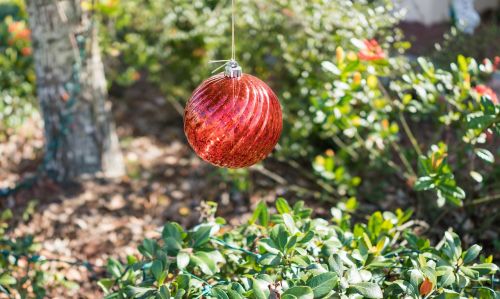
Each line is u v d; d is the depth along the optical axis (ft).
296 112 6.09
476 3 9.43
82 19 5.50
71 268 4.76
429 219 4.99
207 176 6.13
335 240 3.46
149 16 6.88
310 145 6.28
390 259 3.48
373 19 4.69
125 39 7.30
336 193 5.49
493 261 4.56
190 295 3.30
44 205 5.55
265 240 3.39
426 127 6.29
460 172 4.88
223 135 3.03
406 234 3.74
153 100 7.87
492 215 4.75
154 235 5.19
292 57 5.60
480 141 4.03
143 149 6.76
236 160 3.11
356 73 4.26
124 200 5.70
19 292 3.99
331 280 3.09
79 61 5.56
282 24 5.83
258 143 3.07
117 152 6.17
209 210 3.89
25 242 4.36
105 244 5.07
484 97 3.79
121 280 3.59
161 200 5.73
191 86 7.13
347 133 4.54
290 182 5.97
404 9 4.81
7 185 5.91
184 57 6.86
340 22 4.95
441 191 3.91
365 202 5.51
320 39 5.32
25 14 7.93
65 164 5.87
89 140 5.86
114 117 7.44
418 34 7.46
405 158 5.13
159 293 3.22
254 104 3.03
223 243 3.53
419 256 3.27
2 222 5.30
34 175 6.04
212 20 6.16
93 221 5.38
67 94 5.60
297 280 3.19
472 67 4.18
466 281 3.28
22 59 7.18
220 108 3.02
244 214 5.49
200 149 3.13
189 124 3.10
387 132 4.74
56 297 4.47
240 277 3.46
